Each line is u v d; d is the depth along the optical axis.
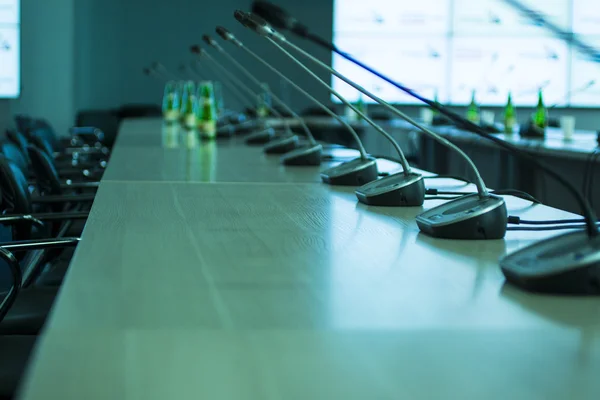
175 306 0.97
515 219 1.68
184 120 6.25
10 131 4.63
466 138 5.69
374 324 0.91
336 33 10.39
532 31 10.48
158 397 0.67
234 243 1.43
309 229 1.61
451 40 10.49
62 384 0.70
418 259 1.31
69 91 9.43
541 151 4.35
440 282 1.14
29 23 9.27
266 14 1.98
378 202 2.00
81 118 9.18
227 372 0.73
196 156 3.68
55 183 3.31
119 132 5.73
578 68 10.49
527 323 0.92
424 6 10.45
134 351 0.79
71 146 6.56
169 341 0.83
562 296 1.06
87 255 1.30
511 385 0.71
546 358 0.79
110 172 2.85
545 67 10.51
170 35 10.37
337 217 1.79
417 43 10.46
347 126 2.57
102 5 10.25
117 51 10.32
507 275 1.14
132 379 0.71
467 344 0.84
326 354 0.79
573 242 1.14
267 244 1.43
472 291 1.08
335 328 0.89
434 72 10.52
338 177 2.49
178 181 2.56
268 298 1.02
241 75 10.26
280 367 0.75
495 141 1.32
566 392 0.69
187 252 1.34
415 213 1.87
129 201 2.03
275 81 10.27
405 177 2.05
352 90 10.26
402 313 0.96
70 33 9.39
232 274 1.17
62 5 9.34
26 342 1.83
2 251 1.90
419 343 0.84
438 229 1.51
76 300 1.00
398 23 10.44
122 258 1.28
